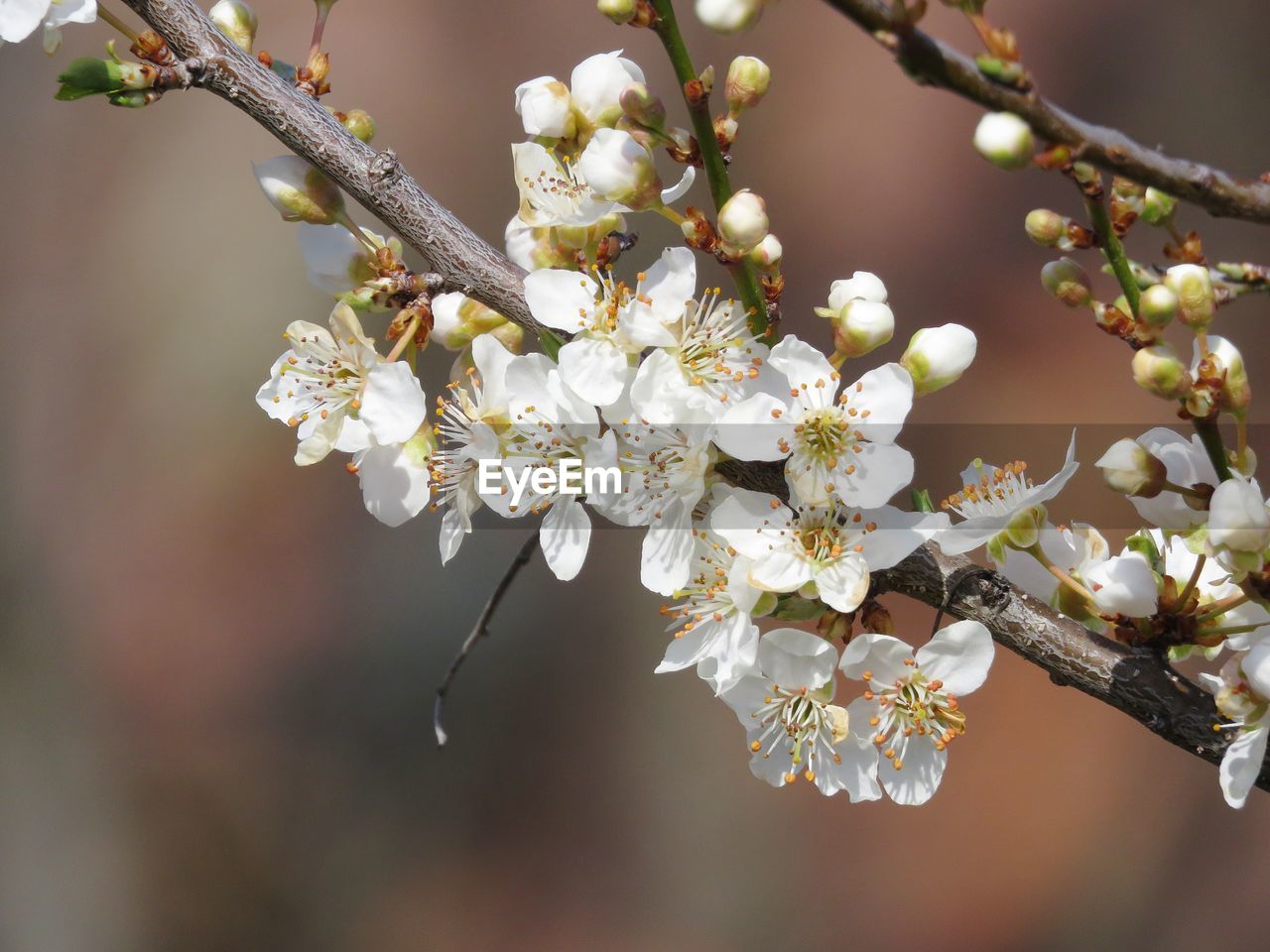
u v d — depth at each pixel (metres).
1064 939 0.92
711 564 0.38
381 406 0.39
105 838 0.98
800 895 0.95
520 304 0.39
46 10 0.38
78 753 1.00
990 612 0.38
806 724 0.38
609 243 0.39
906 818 0.98
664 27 0.37
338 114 0.40
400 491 0.39
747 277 0.37
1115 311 0.37
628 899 0.97
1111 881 0.93
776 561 0.37
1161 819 0.96
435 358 0.89
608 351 0.38
